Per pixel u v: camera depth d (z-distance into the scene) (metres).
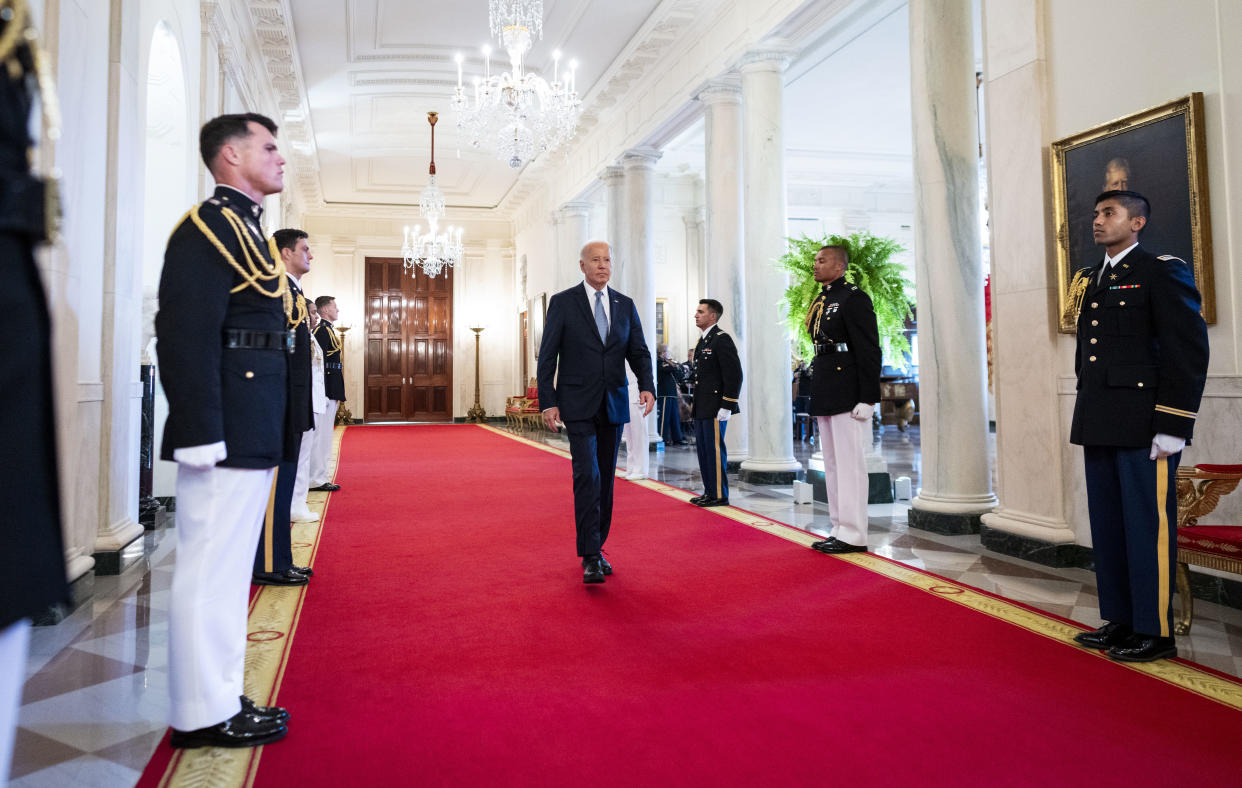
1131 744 2.09
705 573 4.04
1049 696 2.42
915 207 5.50
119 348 4.26
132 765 2.02
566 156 14.25
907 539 4.96
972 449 5.20
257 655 2.80
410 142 14.13
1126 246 2.93
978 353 5.25
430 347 19.17
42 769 1.99
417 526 5.40
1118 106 4.08
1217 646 2.95
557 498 6.70
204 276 1.94
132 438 4.52
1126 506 2.81
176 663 2.05
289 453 2.28
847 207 15.73
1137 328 2.81
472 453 10.94
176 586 2.06
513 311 19.30
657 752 2.04
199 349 1.90
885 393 15.09
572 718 2.26
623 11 9.12
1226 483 3.04
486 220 19.33
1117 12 4.07
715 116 8.48
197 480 2.05
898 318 6.45
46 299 1.02
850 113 12.24
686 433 14.31
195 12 6.38
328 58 10.52
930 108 5.36
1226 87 3.58
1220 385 3.58
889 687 2.49
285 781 1.88
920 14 5.43
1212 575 3.60
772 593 3.65
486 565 4.23
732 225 8.47
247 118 2.18
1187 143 3.68
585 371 3.88
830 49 8.91
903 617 3.27
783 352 7.70
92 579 3.76
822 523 5.55
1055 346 4.38
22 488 0.95
